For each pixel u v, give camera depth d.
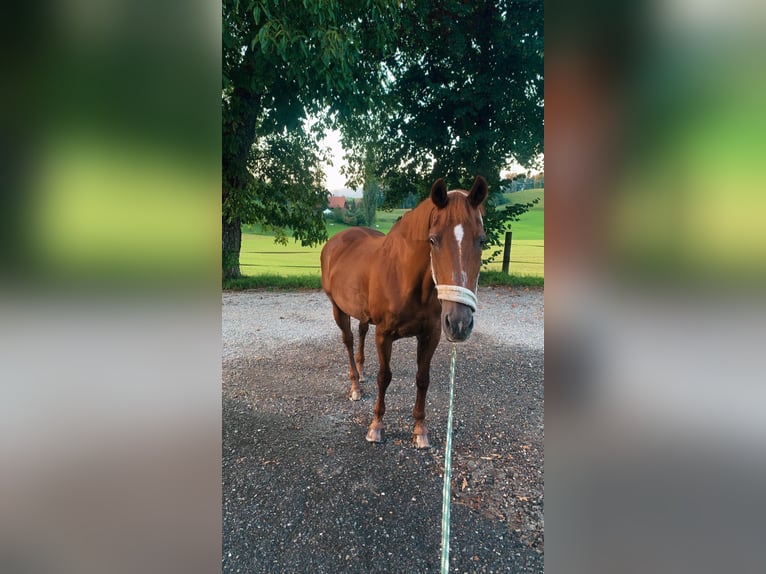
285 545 1.79
